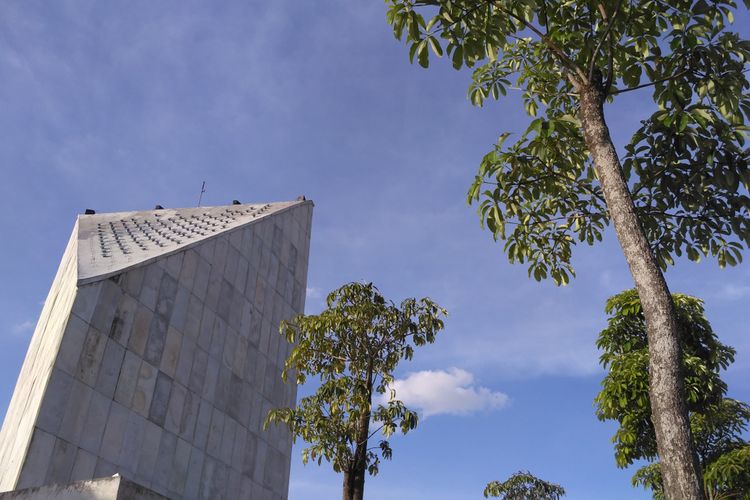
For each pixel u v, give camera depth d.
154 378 24.09
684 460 6.20
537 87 11.66
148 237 31.80
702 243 10.67
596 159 8.62
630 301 18.30
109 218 37.19
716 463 17.61
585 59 9.94
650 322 7.20
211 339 28.86
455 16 8.96
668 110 9.50
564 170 10.95
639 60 10.09
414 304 14.17
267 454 32.22
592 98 9.10
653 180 10.33
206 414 27.09
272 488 32.19
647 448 17.36
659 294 7.25
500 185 10.23
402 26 8.93
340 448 12.45
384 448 13.17
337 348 14.02
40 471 18.34
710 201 10.27
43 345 25.53
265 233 37.91
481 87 11.77
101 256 26.36
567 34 10.03
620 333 18.41
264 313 35.12
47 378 19.73
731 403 19.11
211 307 29.55
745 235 10.09
